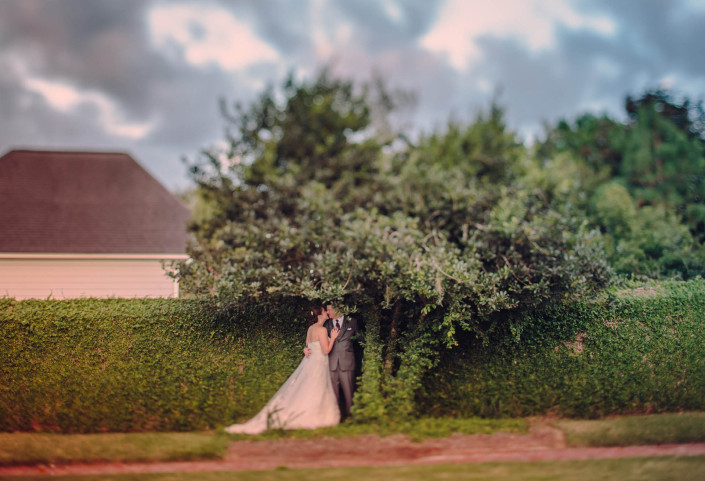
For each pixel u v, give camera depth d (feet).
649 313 30.32
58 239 48.80
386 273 29.01
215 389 29.27
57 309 29.99
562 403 28.25
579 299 29.40
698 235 48.26
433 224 39.55
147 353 29.81
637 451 22.20
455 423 25.85
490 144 69.97
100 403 27.94
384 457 21.99
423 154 69.36
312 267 31.27
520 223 34.19
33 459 21.56
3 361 28.96
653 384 28.71
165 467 21.26
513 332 28.96
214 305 29.91
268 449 23.13
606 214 48.06
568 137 79.30
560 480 18.72
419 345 29.17
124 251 48.21
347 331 29.45
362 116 68.49
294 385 28.09
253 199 45.39
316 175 57.52
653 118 62.34
